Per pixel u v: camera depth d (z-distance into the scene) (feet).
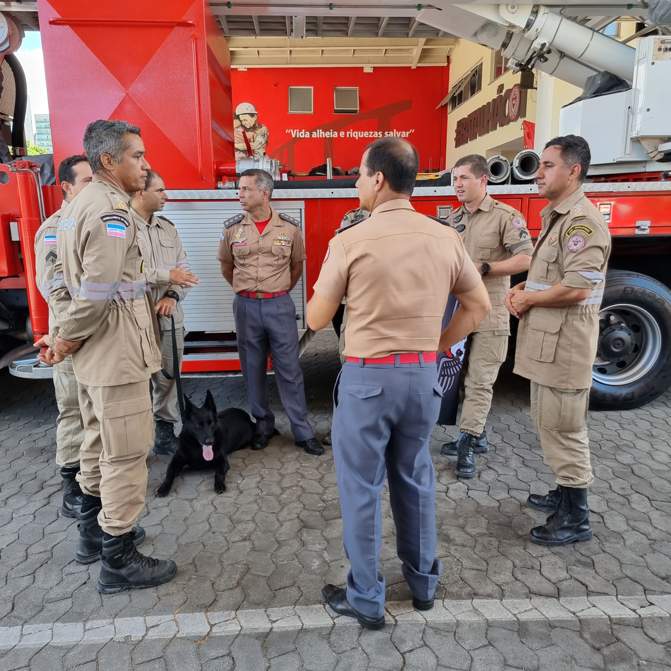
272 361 11.14
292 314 10.75
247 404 13.98
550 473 10.21
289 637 6.34
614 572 7.42
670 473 10.14
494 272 9.53
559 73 14.67
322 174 16.75
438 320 5.84
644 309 12.41
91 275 5.98
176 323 10.46
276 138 53.11
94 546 7.80
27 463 10.86
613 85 13.70
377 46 48.93
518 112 37.81
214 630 6.45
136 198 9.55
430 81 53.52
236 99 52.16
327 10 13.75
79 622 6.61
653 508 8.99
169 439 11.18
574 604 6.81
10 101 13.92
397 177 5.69
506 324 9.93
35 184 9.87
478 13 13.29
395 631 6.40
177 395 10.83
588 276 7.20
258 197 10.09
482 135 45.24
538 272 7.95
